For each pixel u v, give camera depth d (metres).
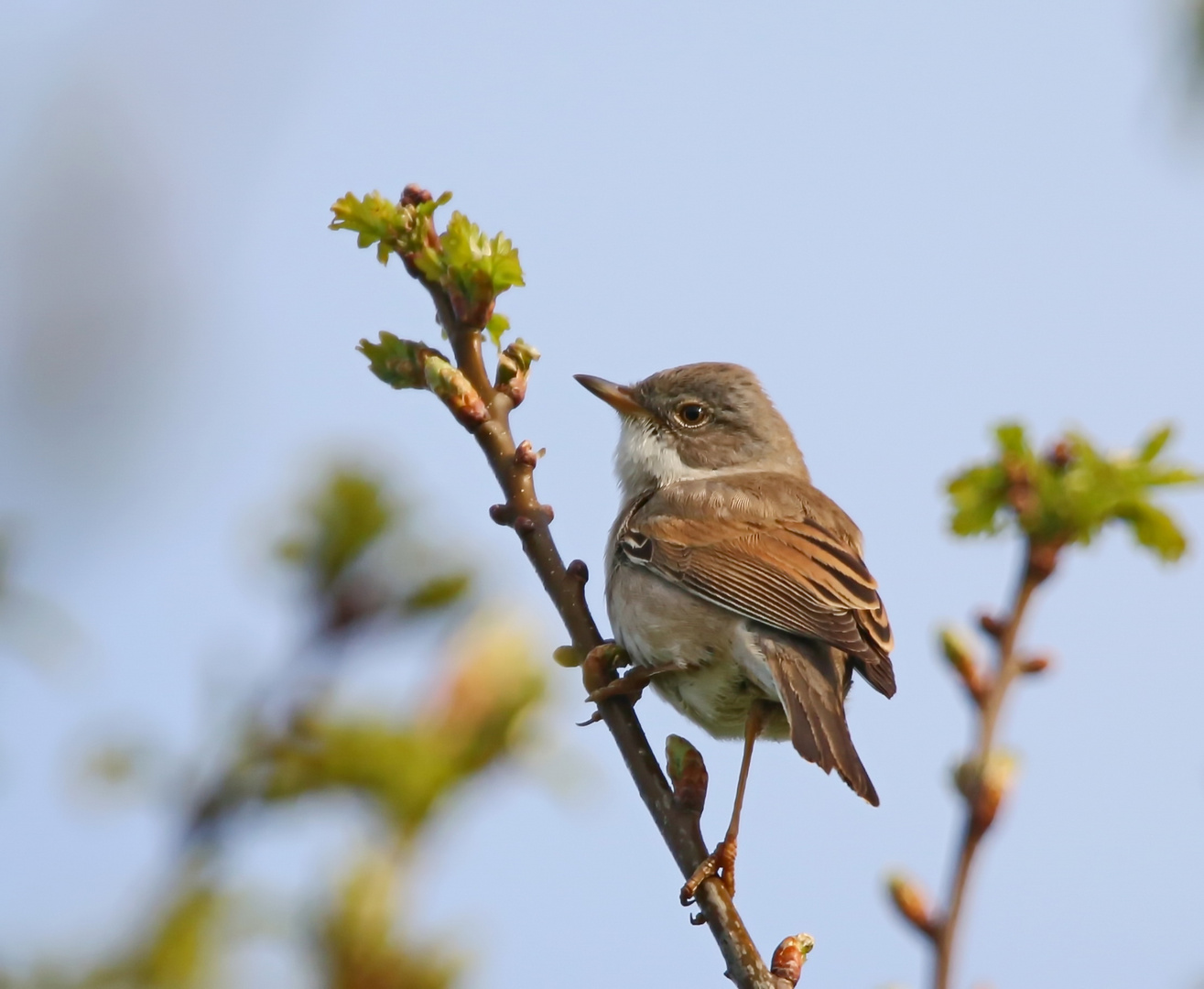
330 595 4.71
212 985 3.92
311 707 4.46
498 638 4.73
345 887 4.34
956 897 5.83
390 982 4.25
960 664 6.24
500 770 4.62
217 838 4.17
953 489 6.65
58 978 3.80
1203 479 6.51
